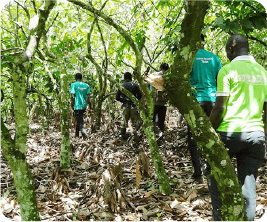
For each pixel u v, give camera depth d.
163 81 1.78
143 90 3.21
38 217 2.01
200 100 3.48
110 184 3.12
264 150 2.25
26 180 1.97
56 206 3.18
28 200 1.97
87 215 2.98
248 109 2.21
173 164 4.50
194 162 3.62
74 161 4.89
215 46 6.86
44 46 4.83
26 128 1.97
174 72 1.75
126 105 6.21
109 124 7.38
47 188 3.74
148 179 3.79
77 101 6.84
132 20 6.09
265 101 2.37
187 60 1.74
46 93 10.12
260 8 3.54
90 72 9.24
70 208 3.15
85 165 4.57
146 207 3.11
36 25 2.00
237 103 2.22
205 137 1.76
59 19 5.64
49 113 10.37
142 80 3.12
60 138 6.95
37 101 9.50
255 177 2.22
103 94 7.44
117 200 3.10
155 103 5.69
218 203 2.20
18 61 1.96
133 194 3.41
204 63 3.51
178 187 3.55
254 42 5.79
